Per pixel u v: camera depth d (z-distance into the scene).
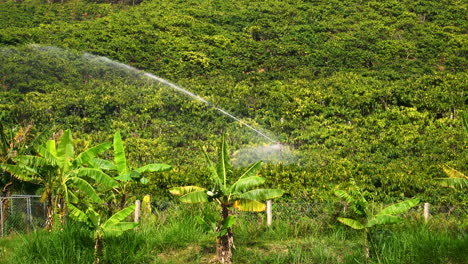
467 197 23.09
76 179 10.77
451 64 97.19
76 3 141.88
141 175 10.63
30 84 76.62
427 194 25.72
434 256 7.80
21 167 11.00
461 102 68.19
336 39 116.06
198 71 96.44
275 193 8.48
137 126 64.19
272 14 136.62
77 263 8.17
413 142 52.72
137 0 148.88
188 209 10.98
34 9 131.62
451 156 44.94
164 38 113.25
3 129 13.79
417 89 76.62
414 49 106.88
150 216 10.92
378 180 31.27
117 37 108.06
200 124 67.44
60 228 9.55
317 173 33.50
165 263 8.39
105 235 8.48
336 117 68.25
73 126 62.53
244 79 93.25
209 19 133.62
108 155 41.44
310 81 90.31
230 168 8.80
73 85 79.81
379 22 125.62
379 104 72.25
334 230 9.98
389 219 8.29
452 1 139.38
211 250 9.05
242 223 10.62
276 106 73.75
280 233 10.03
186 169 36.16
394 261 7.81
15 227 11.90
